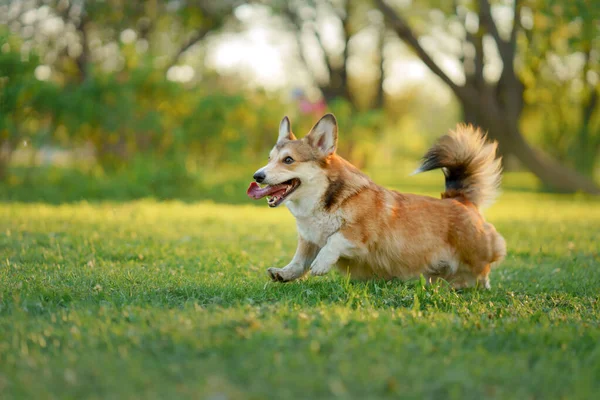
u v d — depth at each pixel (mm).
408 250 5781
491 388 3014
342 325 3943
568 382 3182
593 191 23578
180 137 17047
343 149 20531
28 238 7863
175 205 14312
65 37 20703
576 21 18453
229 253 7285
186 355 3381
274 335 3637
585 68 23062
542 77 24594
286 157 5602
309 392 2893
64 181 16391
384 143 26000
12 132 15594
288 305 4617
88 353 3420
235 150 17688
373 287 5559
